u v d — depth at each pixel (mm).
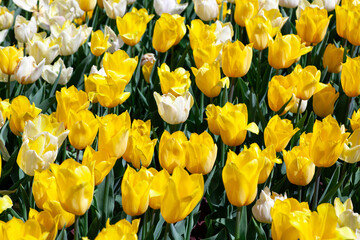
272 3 5035
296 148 2770
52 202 2172
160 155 2561
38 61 4000
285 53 3670
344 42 5285
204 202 3729
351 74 3516
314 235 1907
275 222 2072
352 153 2918
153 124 3980
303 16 4230
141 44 5332
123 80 3105
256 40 4047
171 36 4000
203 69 3422
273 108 3459
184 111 3111
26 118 2918
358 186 3445
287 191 3279
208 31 4027
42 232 1880
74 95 3033
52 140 2514
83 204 2057
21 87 4004
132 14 4121
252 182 2240
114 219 2961
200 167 2553
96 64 4461
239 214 2418
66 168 1975
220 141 3461
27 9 5113
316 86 3410
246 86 4289
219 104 4078
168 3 5004
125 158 2721
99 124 2545
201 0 4613
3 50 3662
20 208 3150
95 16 5453
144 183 2182
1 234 1794
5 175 3254
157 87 4129
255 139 3764
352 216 2277
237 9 4531
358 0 5082
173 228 2730
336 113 4242
